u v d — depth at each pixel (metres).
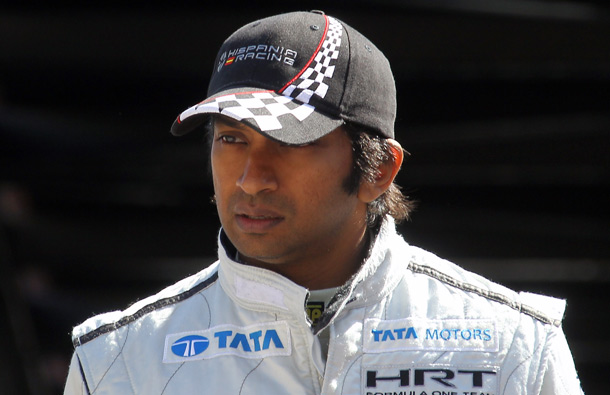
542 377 3.75
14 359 8.56
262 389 3.73
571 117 9.28
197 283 4.16
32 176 9.10
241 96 3.56
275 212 3.59
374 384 3.72
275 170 3.57
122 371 3.86
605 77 9.12
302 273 3.90
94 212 9.53
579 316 9.73
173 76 9.23
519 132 9.26
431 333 3.83
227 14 8.96
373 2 8.82
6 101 9.27
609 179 9.45
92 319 4.05
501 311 3.91
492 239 9.63
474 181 9.52
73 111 9.38
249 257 3.91
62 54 8.94
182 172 9.42
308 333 3.74
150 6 8.91
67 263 9.56
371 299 3.91
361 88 3.76
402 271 4.03
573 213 9.70
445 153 9.37
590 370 9.74
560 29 8.95
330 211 3.70
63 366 9.31
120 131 9.30
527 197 9.65
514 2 8.76
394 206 4.20
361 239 4.00
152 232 9.63
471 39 9.00
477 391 3.71
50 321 9.36
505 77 9.20
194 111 3.55
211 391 3.74
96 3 8.84
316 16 3.89
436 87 9.30
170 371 3.82
